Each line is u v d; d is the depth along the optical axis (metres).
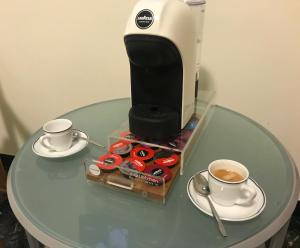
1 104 1.61
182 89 0.78
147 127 0.78
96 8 1.20
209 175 0.67
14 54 1.42
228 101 1.25
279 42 1.09
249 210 0.66
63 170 0.84
